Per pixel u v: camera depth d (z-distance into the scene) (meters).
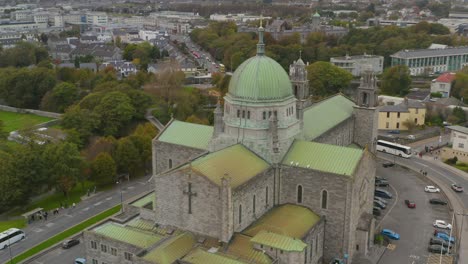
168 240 86.06
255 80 97.44
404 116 196.00
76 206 128.75
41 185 129.50
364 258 96.94
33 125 182.12
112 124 181.12
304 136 110.19
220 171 87.25
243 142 98.44
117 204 129.62
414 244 105.25
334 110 135.50
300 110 106.25
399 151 165.38
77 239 107.81
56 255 102.50
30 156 126.62
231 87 101.31
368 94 137.38
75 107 184.00
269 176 95.25
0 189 122.19
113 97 186.75
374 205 123.56
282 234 84.44
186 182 86.31
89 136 175.75
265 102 96.81
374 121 138.62
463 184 140.38
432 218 118.50
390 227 113.56
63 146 133.38
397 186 139.75
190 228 88.06
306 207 95.56
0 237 105.69
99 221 117.62
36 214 122.56
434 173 149.50
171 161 119.88
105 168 138.62
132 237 90.12
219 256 79.81
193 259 79.81
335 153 96.06
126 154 145.00
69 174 130.75
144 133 161.75
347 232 92.25
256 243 82.19
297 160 96.25
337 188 91.31
